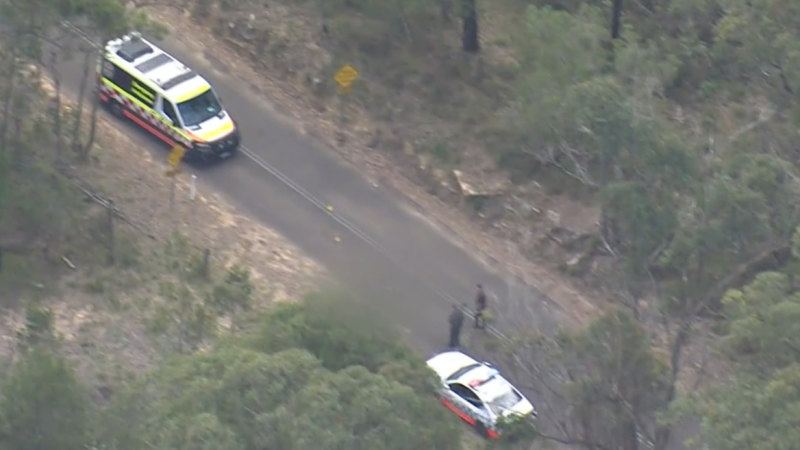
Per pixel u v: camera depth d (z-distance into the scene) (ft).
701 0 589.73
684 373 468.34
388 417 332.39
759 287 393.29
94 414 363.15
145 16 570.87
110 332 508.53
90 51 554.05
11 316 522.88
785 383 359.46
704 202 459.32
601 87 493.77
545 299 559.38
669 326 483.92
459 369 495.82
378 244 575.79
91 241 554.05
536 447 447.01
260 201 585.22
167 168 591.78
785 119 524.93
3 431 352.69
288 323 390.83
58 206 549.95
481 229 588.91
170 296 510.17
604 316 445.78
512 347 468.34
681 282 472.03
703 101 563.48
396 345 402.72
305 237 573.33
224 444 318.04
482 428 482.28
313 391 330.95
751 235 458.50
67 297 532.32
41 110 573.74
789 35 519.60
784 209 464.24
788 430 350.43
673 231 467.52
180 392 345.10
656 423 429.38
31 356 391.86
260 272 549.54
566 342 451.53
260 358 342.23
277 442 325.01
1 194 535.60
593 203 581.53
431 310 548.31
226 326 485.97
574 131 541.75
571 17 561.84
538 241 581.12
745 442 355.56
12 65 542.57
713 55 572.51
